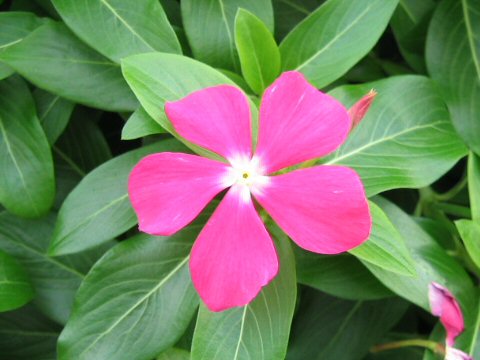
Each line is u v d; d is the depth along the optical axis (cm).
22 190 13
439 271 12
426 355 12
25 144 13
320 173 9
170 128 10
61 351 11
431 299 12
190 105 10
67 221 12
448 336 12
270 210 10
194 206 9
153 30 12
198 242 9
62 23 13
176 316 12
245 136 10
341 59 13
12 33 13
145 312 12
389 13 13
